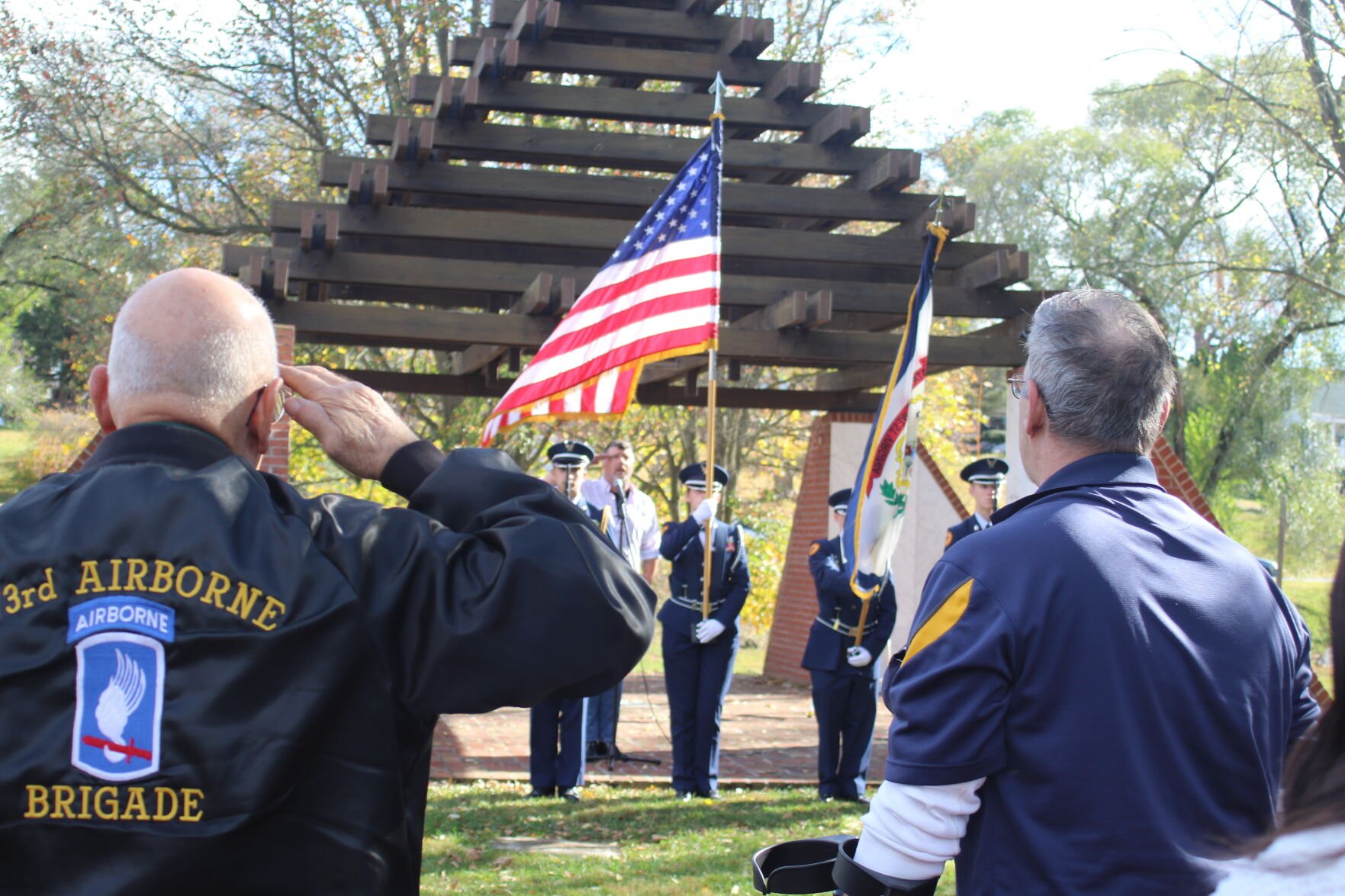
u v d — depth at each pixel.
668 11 9.32
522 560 1.61
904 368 6.72
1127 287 20.84
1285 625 2.04
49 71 16.62
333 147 17.44
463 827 6.73
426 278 8.34
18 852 1.45
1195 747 1.88
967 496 22.64
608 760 8.98
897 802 1.92
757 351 8.84
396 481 1.83
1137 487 2.06
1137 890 1.79
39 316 25.06
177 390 1.67
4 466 23.02
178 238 18.39
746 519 20.42
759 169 9.15
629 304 7.14
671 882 5.58
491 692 1.60
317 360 17.09
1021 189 22.55
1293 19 14.74
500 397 11.09
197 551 1.52
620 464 8.81
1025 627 1.87
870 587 7.07
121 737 1.46
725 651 7.85
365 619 1.57
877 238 9.07
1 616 1.50
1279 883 1.13
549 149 8.76
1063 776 1.83
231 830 1.45
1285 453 20.16
